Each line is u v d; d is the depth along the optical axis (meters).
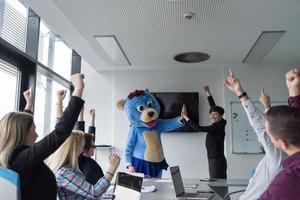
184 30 3.53
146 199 2.12
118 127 5.15
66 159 1.77
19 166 1.24
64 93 2.10
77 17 3.19
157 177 3.52
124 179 2.12
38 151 1.25
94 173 2.43
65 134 1.31
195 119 4.99
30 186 1.27
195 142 5.05
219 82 5.14
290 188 0.97
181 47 4.11
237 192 2.25
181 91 5.17
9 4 3.21
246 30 3.52
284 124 1.13
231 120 4.93
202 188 2.64
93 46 4.09
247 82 4.97
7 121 1.34
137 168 3.50
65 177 1.71
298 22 3.29
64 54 4.88
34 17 3.59
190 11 3.05
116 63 4.91
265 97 1.87
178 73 5.22
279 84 4.93
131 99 3.76
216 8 2.98
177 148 5.05
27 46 3.52
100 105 5.28
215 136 3.83
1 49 3.03
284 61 4.86
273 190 1.00
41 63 3.80
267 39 3.81
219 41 3.88
